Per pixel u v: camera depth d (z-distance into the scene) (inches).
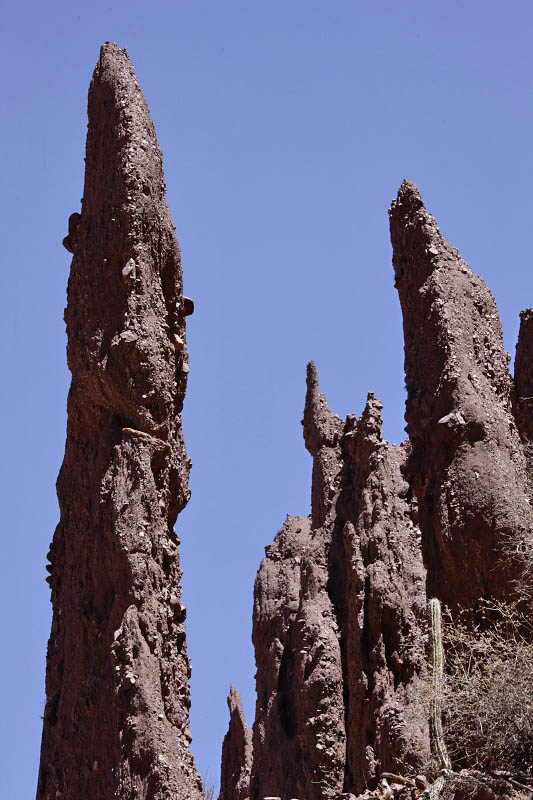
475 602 827.4
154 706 748.6
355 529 1195.9
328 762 1200.8
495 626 804.6
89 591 795.4
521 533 824.9
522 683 770.2
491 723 768.3
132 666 756.0
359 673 1126.4
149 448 804.0
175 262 856.3
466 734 774.5
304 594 1311.5
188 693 786.8
